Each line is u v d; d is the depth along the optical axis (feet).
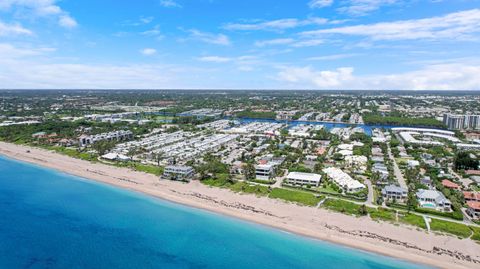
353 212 485.15
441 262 366.84
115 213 512.22
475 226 437.99
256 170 644.69
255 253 395.96
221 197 562.25
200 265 373.81
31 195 590.55
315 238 425.28
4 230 452.35
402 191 530.68
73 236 437.99
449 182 603.67
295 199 535.19
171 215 503.20
